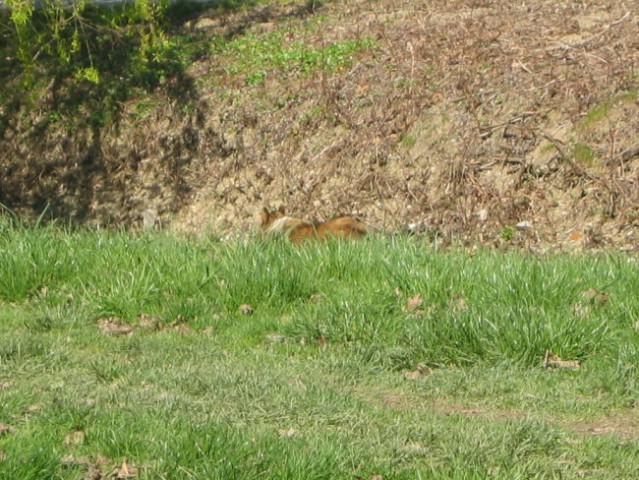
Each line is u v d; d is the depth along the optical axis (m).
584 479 6.41
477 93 20.91
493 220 18.00
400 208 19.39
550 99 19.94
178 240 12.95
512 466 6.55
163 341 10.05
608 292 10.50
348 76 23.14
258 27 27.14
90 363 9.13
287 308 10.93
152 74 25.39
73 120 25.06
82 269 11.87
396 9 26.45
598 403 8.20
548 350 9.18
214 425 7.04
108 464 6.54
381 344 9.67
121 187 23.53
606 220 17.02
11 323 10.63
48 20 24.86
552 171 18.36
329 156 21.36
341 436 7.08
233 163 22.61
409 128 20.91
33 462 6.20
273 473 6.21
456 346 9.34
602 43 21.36
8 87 26.22
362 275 11.38
